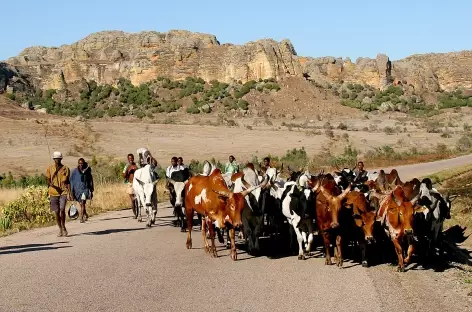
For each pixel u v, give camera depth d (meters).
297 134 78.00
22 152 58.75
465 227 17.16
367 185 14.09
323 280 10.16
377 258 12.44
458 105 140.38
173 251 12.86
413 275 10.88
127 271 10.64
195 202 12.55
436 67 180.00
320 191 11.55
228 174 15.71
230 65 145.00
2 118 75.31
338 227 11.19
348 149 63.28
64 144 64.06
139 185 17.30
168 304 8.48
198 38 167.12
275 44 146.50
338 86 148.38
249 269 10.99
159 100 135.62
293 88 134.25
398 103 137.25
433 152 64.94
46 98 147.38
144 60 152.88
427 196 12.69
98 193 25.81
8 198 24.97
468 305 8.81
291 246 13.12
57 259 11.78
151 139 70.44
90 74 159.62
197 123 98.88
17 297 8.81
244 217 12.41
